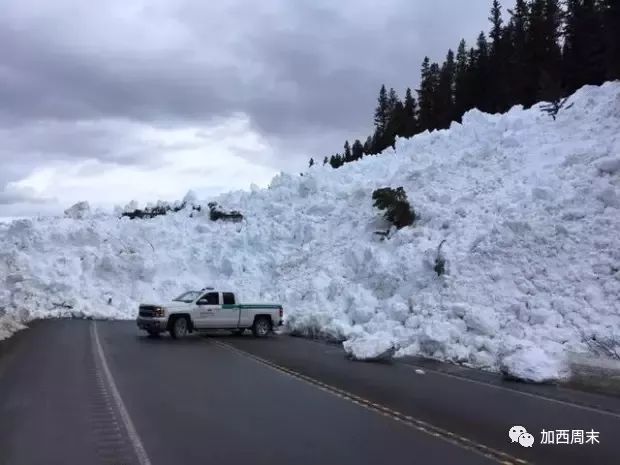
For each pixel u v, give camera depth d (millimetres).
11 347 17250
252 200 39969
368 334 19562
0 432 8023
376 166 36750
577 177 21781
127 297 33281
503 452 7355
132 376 12578
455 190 26672
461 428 8539
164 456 6984
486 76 49281
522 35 46312
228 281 32844
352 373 13656
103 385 11445
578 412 9812
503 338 15961
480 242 20828
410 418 9117
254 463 6750
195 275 34906
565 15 43094
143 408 9508
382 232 27062
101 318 30953
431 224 25250
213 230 37812
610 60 31688
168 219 39750
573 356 14039
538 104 31109
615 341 14656
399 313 20016
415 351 17266
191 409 9500
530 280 18125
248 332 25203
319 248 30938
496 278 18750
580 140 25156
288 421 8812
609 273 17094
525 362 12945
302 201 37469
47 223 39750
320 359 16125
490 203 23906
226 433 8062
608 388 12039
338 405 10008
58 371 13047
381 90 71562
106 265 34500
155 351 17281
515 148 27438
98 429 8195
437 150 32625
